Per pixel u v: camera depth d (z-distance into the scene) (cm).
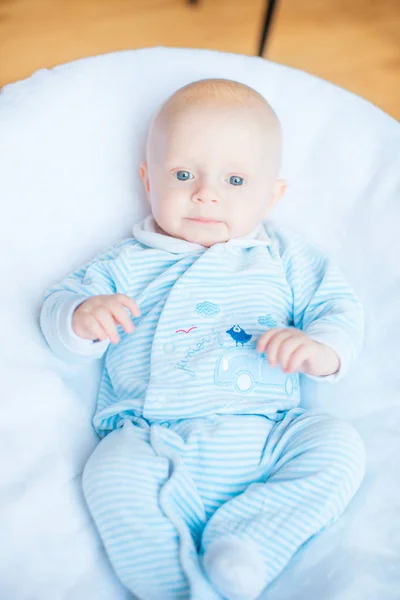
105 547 81
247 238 112
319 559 81
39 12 246
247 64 128
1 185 108
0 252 104
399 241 113
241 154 105
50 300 101
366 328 108
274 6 196
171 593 76
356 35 252
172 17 252
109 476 83
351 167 122
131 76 123
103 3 257
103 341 98
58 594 79
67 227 115
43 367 99
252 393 96
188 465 89
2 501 84
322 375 98
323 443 86
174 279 106
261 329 101
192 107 106
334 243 119
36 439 91
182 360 97
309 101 126
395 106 216
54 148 116
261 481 88
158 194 108
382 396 101
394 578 78
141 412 96
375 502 87
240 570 73
